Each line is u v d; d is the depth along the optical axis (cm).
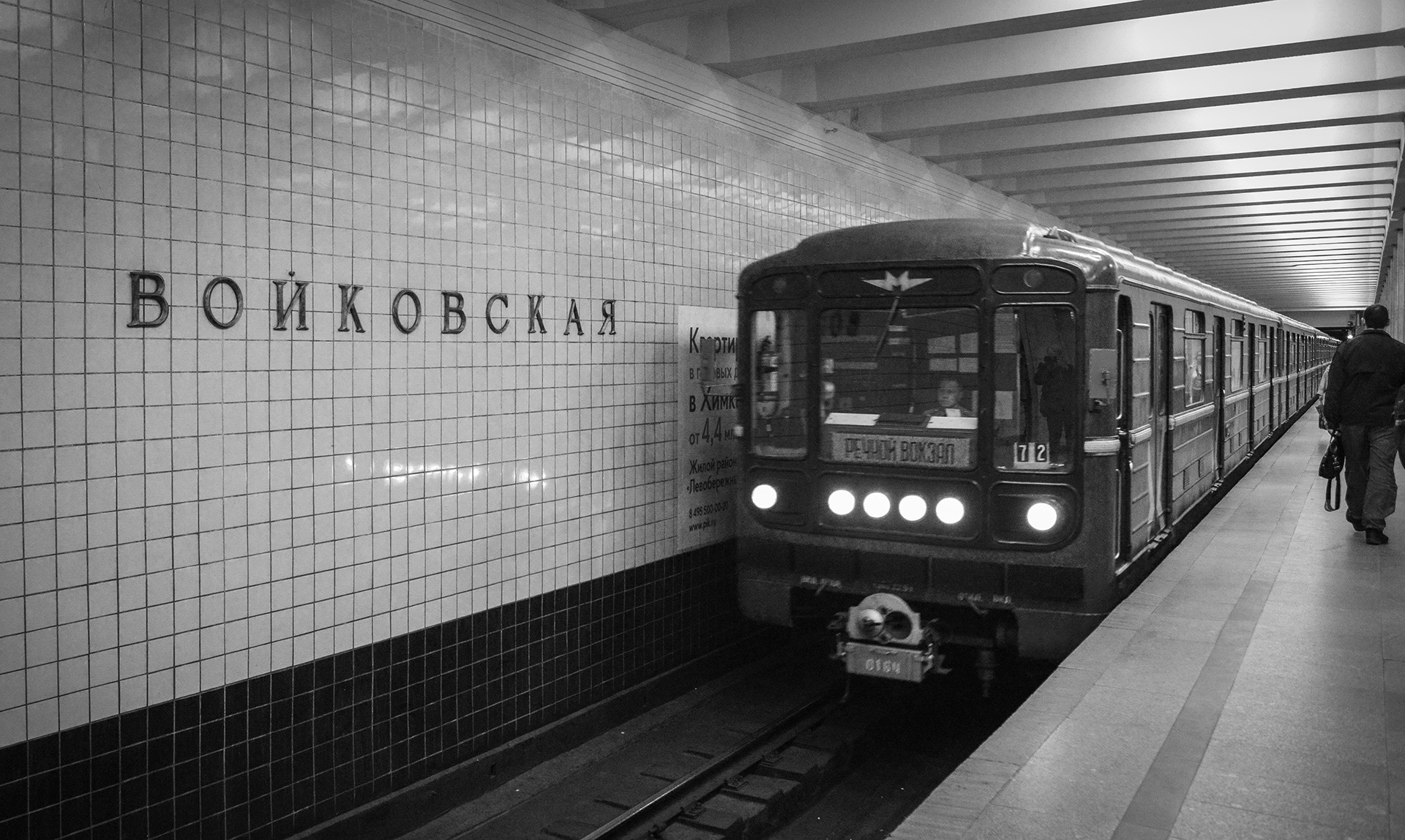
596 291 683
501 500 616
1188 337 891
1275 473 1232
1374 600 619
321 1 507
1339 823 342
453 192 579
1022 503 613
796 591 683
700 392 784
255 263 480
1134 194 1310
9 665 402
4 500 399
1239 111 964
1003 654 687
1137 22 757
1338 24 702
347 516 526
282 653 498
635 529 725
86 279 420
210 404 464
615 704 705
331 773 523
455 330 581
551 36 643
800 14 745
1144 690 472
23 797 407
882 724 738
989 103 940
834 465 660
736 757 650
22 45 399
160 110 442
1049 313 609
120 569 434
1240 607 609
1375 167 1134
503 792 605
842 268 653
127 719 439
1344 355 782
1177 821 346
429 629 573
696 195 777
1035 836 338
